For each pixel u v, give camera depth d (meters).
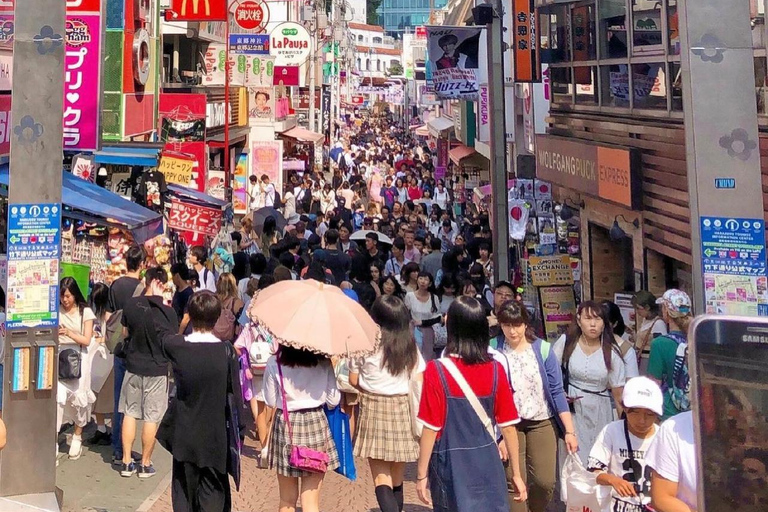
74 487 7.74
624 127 12.89
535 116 20.39
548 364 6.35
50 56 6.78
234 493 8.02
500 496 5.19
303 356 5.97
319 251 13.96
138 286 8.73
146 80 17.27
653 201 11.82
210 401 6.11
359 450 6.52
